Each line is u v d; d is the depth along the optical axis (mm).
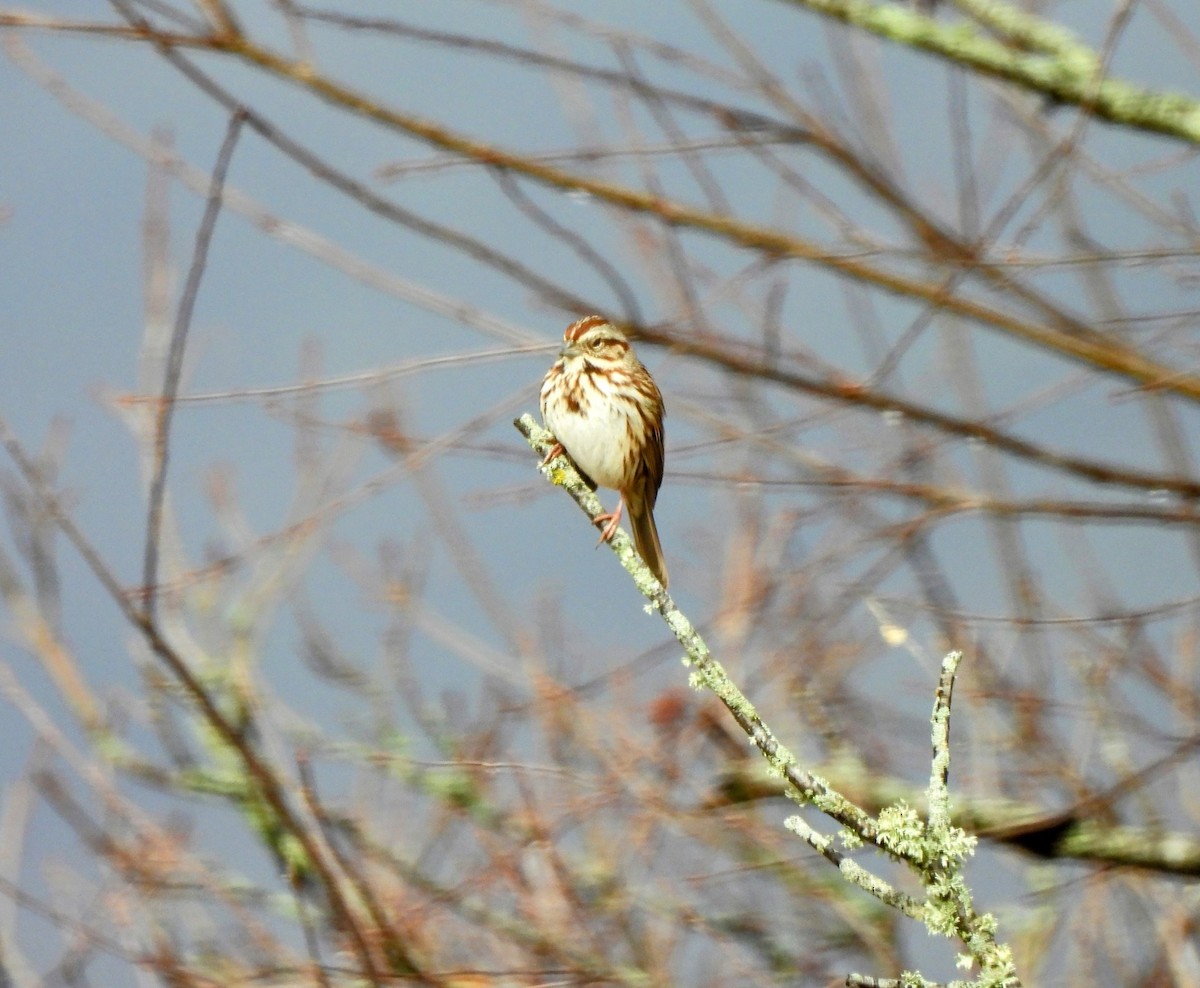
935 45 11086
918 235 11078
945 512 11289
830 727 12750
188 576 12234
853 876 7301
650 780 12625
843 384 11234
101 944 11578
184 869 12094
